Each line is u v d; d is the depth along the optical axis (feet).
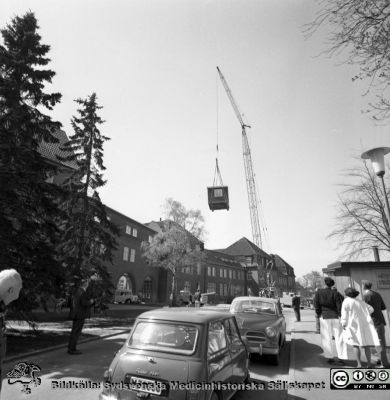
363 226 58.03
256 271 279.08
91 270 56.70
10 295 9.83
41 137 40.83
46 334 38.52
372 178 57.21
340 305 25.91
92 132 64.23
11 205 31.40
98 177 63.46
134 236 151.12
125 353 14.76
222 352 16.01
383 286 38.19
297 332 44.83
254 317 29.84
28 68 39.65
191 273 199.11
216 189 132.87
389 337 34.17
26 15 42.42
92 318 62.18
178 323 15.19
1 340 9.70
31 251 33.04
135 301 139.13
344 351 24.67
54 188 38.27
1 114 36.50
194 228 130.41
